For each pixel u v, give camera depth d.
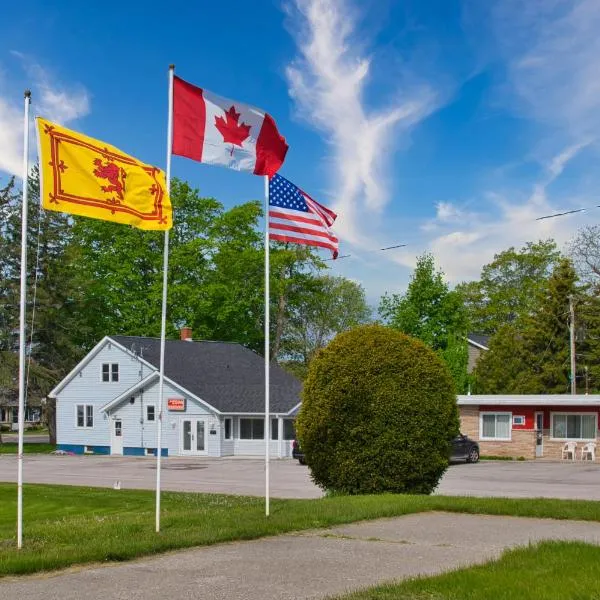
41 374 52.72
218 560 9.98
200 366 49.66
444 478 29.38
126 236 53.97
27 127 10.91
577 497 21.77
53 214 55.00
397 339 17.22
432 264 55.59
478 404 43.09
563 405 41.25
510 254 74.00
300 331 73.62
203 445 45.91
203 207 57.31
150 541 10.77
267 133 14.19
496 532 12.09
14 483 28.20
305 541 11.39
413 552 10.45
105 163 11.62
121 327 55.75
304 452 17.59
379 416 16.70
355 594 7.80
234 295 55.97
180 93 13.19
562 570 8.66
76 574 9.18
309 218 15.27
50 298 53.69
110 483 28.33
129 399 48.66
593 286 56.44
